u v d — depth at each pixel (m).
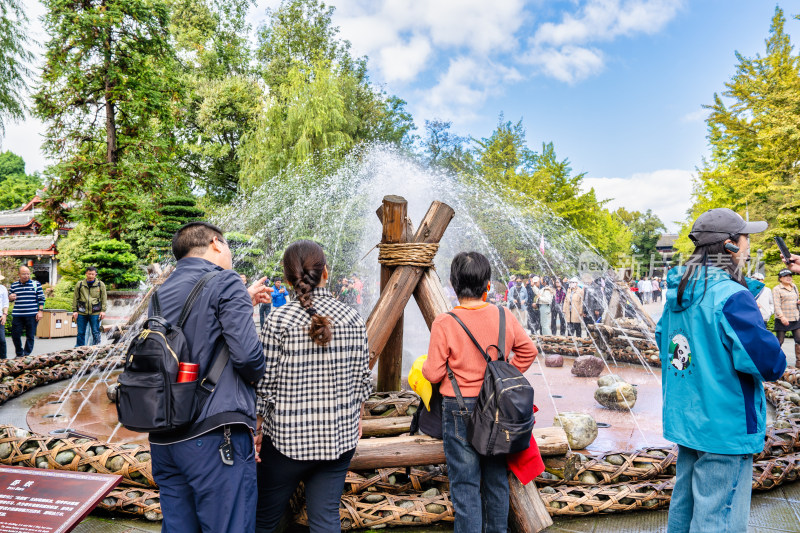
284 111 28.70
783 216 16.44
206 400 1.91
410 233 3.65
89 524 2.98
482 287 2.51
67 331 14.23
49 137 21.45
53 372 6.96
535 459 2.44
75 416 5.21
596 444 4.34
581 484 3.30
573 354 10.29
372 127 38.09
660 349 2.45
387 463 2.90
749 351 1.98
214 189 34.03
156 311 2.01
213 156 31.81
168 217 17.91
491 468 2.45
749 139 20.17
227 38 35.34
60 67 20.19
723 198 22.84
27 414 5.29
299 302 2.28
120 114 22.03
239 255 18.05
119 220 20.52
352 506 2.92
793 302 8.48
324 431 2.22
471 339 2.40
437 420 2.91
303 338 2.23
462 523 2.35
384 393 3.82
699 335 2.16
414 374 2.81
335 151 27.39
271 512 2.33
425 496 3.08
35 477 2.65
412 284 3.48
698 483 2.16
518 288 16.33
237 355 1.92
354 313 2.39
